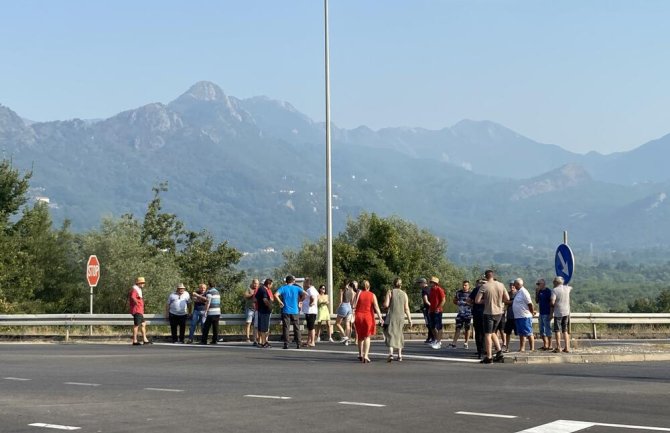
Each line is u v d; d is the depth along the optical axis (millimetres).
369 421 12055
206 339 30359
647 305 93188
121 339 32125
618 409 13320
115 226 62156
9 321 32250
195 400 14227
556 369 20734
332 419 12227
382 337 33469
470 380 17844
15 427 11531
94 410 13047
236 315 32250
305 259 73062
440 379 18031
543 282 26891
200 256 64875
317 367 20875
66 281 59625
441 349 27766
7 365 20781
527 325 24734
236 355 24578
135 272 57594
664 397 14859
